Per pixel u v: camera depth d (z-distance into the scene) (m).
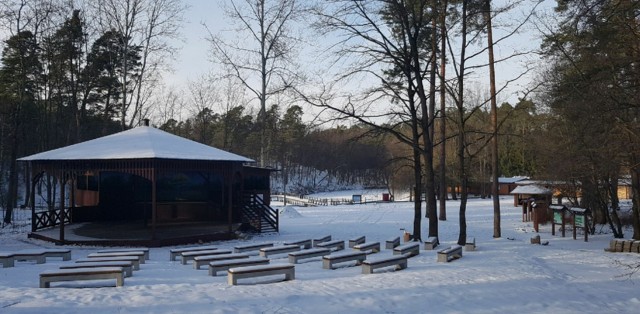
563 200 38.62
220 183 26.88
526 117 33.62
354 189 92.06
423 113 18.92
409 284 10.10
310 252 13.80
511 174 73.12
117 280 9.54
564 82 17.47
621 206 35.31
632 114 14.37
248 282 10.16
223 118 57.47
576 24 9.22
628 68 13.49
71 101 40.56
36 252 13.51
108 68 37.53
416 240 19.33
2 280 10.39
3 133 40.00
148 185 27.31
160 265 13.26
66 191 48.84
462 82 18.55
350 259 12.79
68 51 36.00
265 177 28.78
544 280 11.19
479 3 17.86
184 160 20.03
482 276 11.30
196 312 7.62
